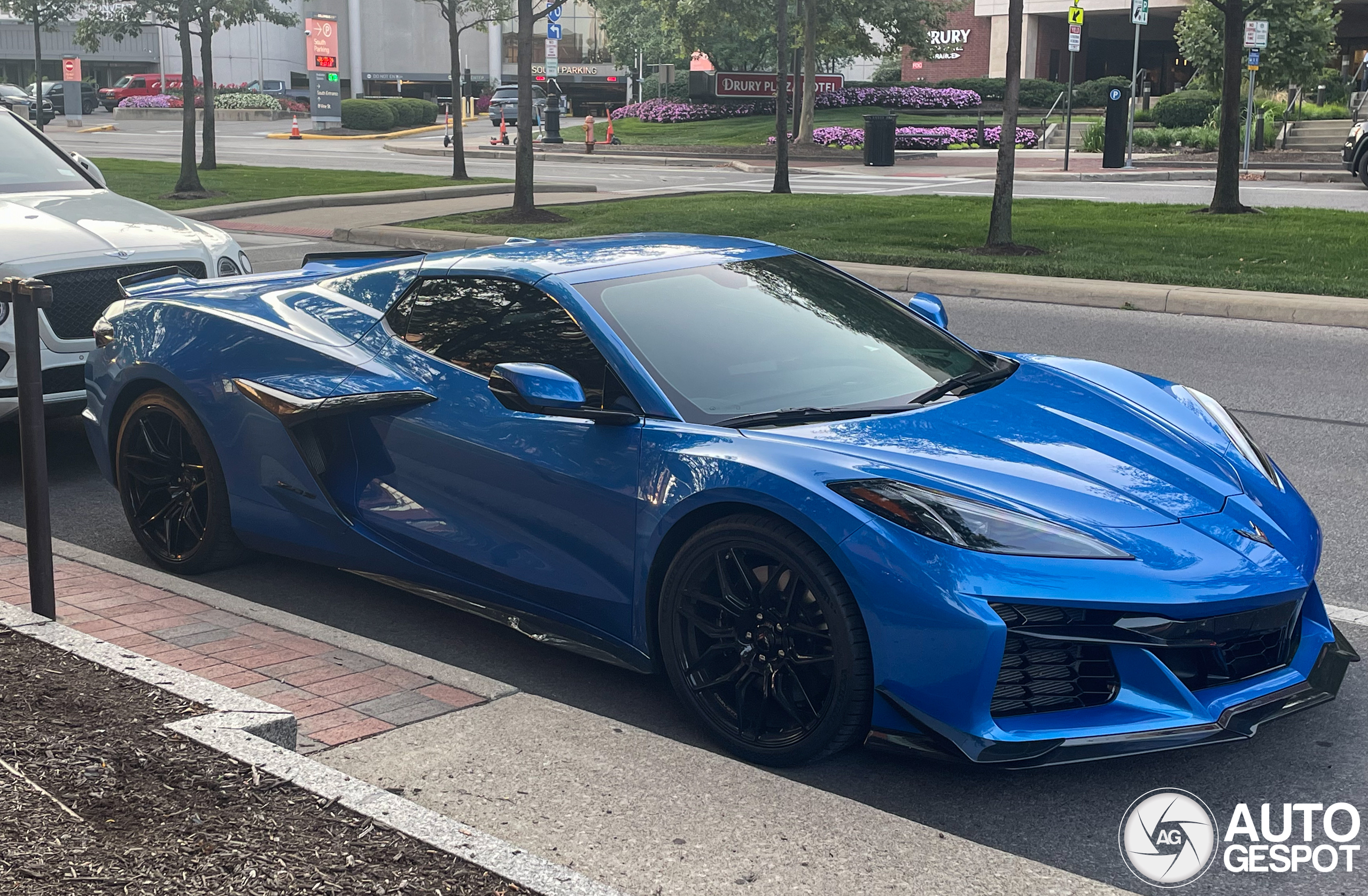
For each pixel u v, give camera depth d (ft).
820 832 10.29
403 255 19.08
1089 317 37.09
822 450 11.89
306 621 14.79
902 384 13.94
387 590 16.87
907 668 10.89
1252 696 11.28
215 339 16.40
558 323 13.96
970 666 10.64
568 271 14.53
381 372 15.05
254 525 16.37
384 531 14.97
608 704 13.46
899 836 10.23
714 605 12.08
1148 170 92.38
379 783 11.05
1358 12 152.25
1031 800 11.23
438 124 186.91
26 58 240.32
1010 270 43.21
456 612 16.12
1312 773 11.64
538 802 10.78
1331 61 153.69
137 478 17.43
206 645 14.10
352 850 9.04
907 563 10.84
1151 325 35.70
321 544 15.75
